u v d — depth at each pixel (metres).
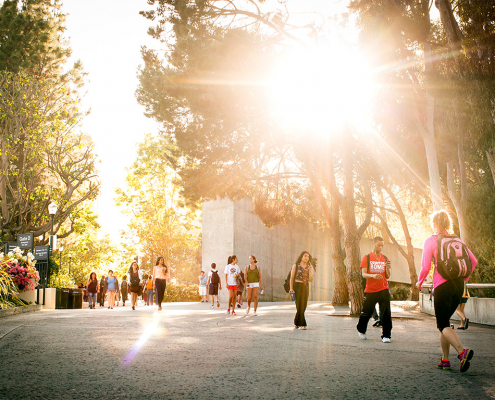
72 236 40.88
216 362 5.71
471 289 13.97
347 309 20.08
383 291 8.16
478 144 12.68
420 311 18.05
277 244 34.16
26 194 31.14
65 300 20.97
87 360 5.68
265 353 6.49
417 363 5.78
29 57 32.91
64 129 31.23
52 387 4.28
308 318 13.84
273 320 12.66
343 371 5.23
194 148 17.02
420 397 4.06
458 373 5.13
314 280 38.16
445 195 22.12
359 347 7.23
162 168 37.06
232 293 15.21
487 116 12.23
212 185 19.75
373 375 5.01
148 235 37.94
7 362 5.50
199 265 43.62
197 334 8.80
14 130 30.30
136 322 11.30
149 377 4.77
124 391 4.16
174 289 32.25
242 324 11.27
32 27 34.12
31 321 11.11
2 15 33.59
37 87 30.34
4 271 16.67
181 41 15.20
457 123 16.62
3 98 29.30
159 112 17.34
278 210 27.69
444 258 5.35
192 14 15.19
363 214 36.78
